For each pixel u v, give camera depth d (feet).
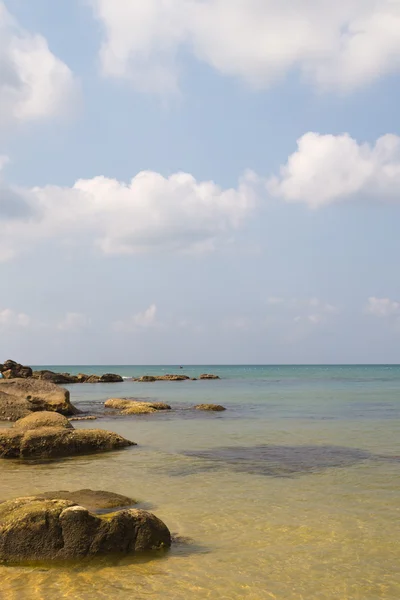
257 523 39.50
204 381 330.95
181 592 28.32
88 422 104.22
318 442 78.23
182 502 45.01
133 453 69.82
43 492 48.52
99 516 33.58
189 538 36.35
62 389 117.70
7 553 32.40
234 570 31.14
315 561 32.50
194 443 77.92
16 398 111.86
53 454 68.74
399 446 74.38
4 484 52.03
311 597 27.86
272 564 32.04
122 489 49.60
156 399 172.35
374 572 30.99
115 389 236.02
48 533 32.63
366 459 64.69
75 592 28.22
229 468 59.62
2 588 28.66
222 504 44.42
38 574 30.40
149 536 33.91
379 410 128.67
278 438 82.48
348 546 34.91
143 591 28.43
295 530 37.96
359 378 378.73
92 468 60.03
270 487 50.42
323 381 322.96
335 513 41.91
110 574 30.50
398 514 41.65
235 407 138.62
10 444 68.13
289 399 168.35
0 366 252.83
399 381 318.65
